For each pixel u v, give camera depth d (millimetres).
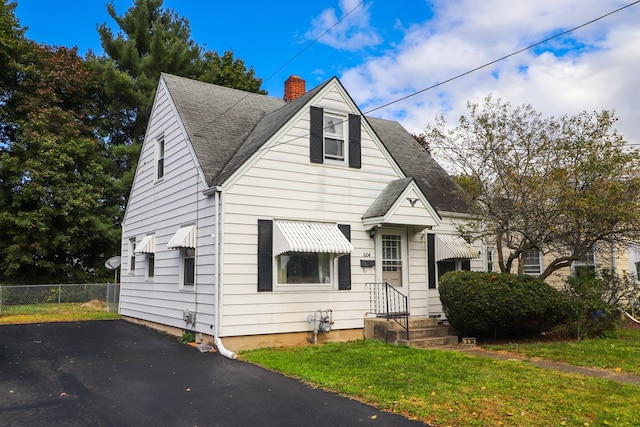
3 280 25547
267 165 12445
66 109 29016
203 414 6746
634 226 12859
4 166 24344
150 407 7113
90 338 13625
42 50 28094
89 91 30297
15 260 24312
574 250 13727
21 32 27797
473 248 16094
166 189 15227
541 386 7820
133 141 31000
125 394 7832
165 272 14938
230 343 11445
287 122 12914
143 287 16844
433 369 9047
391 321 12898
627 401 6988
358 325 13438
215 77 32156
